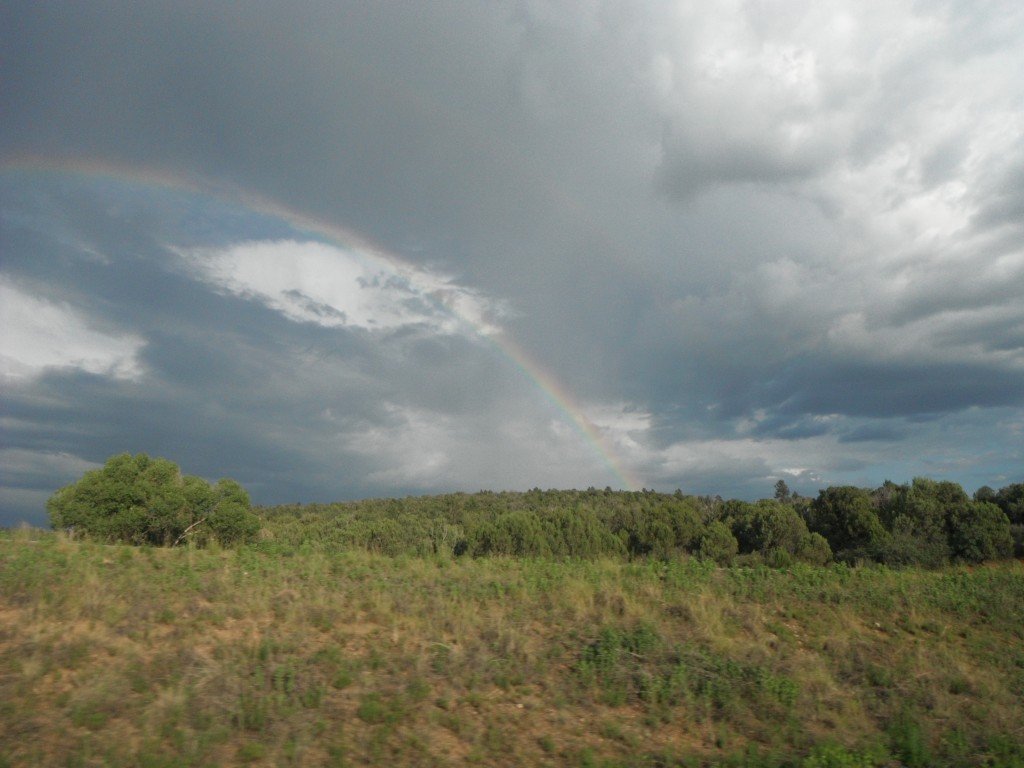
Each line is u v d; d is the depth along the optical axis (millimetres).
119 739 6496
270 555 14977
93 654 8234
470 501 72750
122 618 9305
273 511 63594
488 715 7977
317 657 8672
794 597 14016
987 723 9016
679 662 9719
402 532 34562
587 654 9758
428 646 9500
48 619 8961
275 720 7141
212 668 7965
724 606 12734
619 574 14891
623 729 8055
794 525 35469
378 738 7066
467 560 16062
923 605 13945
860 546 30062
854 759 7590
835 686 9867
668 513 36250
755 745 7863
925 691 9781
